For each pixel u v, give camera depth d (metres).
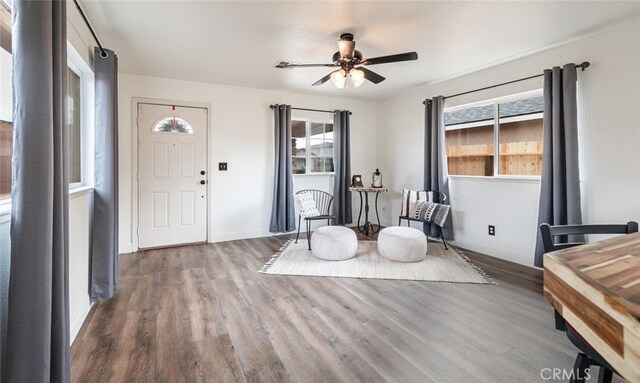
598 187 3.10
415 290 3.02
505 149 4.03
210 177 4.82
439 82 4.75
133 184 4.35
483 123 4.28
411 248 3.79
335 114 5.69
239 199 5.05
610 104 3.00
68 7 2.10
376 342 2.14
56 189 1.36
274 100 5.26
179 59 3.74
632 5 2.55
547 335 2.21
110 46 3.33
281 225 5.23
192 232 4.77
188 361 1.93
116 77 3.06
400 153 5.60
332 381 1.76
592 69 3.12
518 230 3.82
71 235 2.17
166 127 4.55
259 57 3.68
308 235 4.71
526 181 3.73
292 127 5.50
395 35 3.09
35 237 1.21
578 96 3.22
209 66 4.00
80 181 2.73
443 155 4.60
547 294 0.98
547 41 3.23
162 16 2.69
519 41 3.23
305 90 5.25
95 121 2.70
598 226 1.57
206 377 1.78
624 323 0.62
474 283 3.19
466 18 2.74
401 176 5.59
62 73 1.48
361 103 6.06
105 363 1.90
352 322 2.41
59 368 1.38
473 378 1.78
